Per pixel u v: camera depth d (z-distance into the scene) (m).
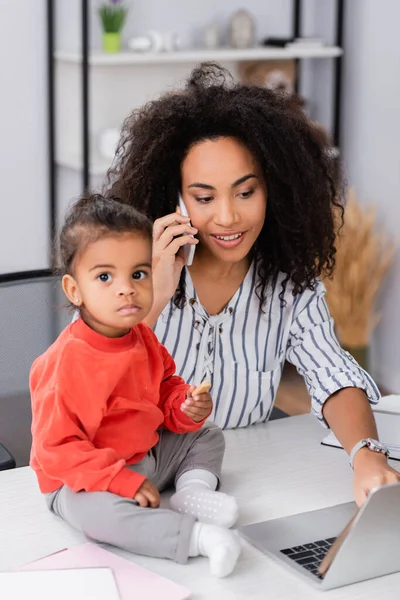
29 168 4.11
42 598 1.13
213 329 1.86
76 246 1.29
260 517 1.41
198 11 4.25
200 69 1.87
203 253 1.82
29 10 3.94
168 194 1.79
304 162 1.77
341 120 4.35
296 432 1.77
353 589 1.21
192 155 1.71
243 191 1.71
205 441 1.50
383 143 4.09
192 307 1.84
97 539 1.30
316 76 4.51
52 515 1.41
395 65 3.97
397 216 4.04
